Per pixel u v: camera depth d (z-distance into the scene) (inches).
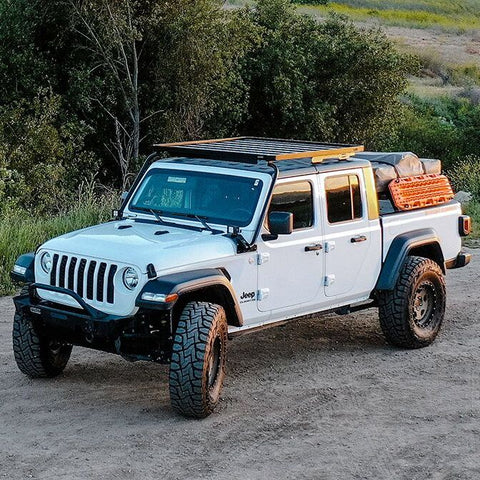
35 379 326.3
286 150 336.5
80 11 960.9
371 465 258.1
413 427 287.0
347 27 1182.3
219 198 318.3
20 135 908.6
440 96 1617.9
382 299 360.8
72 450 264.4
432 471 255.1
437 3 3228.3
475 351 367.9
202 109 1032.2
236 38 1019.3
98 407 299.0
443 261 383.2
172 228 316.5
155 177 336.2
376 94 1157.7
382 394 316.8
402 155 382.6
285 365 347.9
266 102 1114.7
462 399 313.1
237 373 337.4
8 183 812.6
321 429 283.9
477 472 255.1
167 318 291.9
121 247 289.6
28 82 959.0
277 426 285.4
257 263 308.2
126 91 1013.2
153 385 322.3
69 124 951.6
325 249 331.9
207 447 267.7
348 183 342.6
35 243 539.2
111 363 347.6
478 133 1314.0
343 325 405.4
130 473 249.4
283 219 299.0
